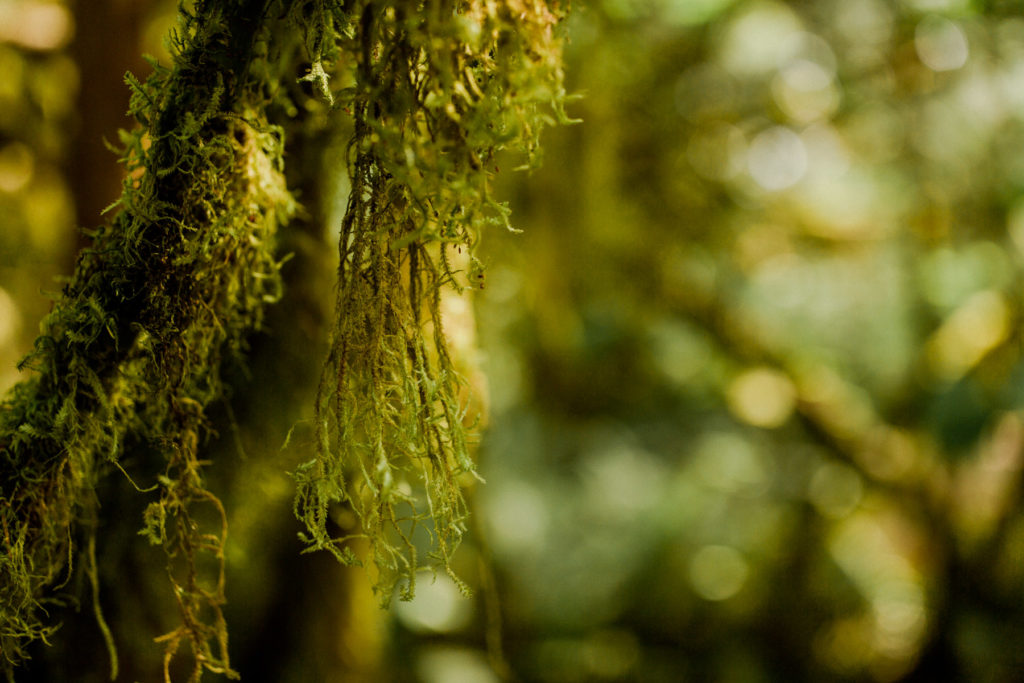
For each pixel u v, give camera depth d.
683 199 2.03
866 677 2.81
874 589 2.97
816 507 3.06
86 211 1.38
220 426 0.80
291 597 1.10
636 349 2.52
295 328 0.80
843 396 2.48
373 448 0.56
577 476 3.46
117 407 0.66
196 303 0.62
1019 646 2.35
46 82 1.81
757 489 3.36
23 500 0.61
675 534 3.28
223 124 0.59
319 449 0.56
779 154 2.38
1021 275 2.24
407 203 0.55
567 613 3.08
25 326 2.01
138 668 0.82
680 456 3.51
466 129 0.53
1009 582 2.42
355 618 1.14
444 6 0.51
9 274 2.00
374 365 0.55
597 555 3.25
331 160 0.75
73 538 0.72
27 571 0.66
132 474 0.76
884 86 2.11
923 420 2.47
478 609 2.58
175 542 0.82
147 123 0.60
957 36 1.90
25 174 1.88
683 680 2.93
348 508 0.87
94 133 1.37
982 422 2.34
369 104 0.53
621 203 1.91
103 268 0.60
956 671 2.43
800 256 2.66
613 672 2.93
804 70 2.17
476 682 2.34
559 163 1.70
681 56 1.90
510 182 1.68
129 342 0.61
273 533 1.03
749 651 2.95
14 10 1.69
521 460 3.29
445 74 0.51
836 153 2.53
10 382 1.99
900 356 2.89
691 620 3.10
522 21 0.54
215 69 0.58
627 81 1.76
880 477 2.42
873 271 2.79
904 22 1.83
